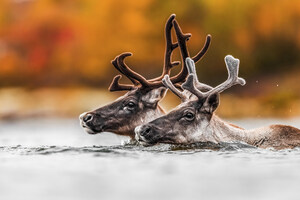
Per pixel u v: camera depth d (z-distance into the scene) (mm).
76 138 28406
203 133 17172
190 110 17188
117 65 20141
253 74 73500
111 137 28812
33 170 13438
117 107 19797
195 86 18078
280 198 10305
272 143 17469
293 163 14227
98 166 13914
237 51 74312
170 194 10742
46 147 19109
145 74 75500
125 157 15633
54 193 10875
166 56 20656
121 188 11250
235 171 13031
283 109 54656
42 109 58250
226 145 17172
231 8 76062
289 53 75750
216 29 74812
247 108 54938
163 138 17062
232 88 61844
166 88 20000
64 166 14000
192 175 12547
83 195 10695
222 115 53188
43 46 82688
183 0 76375
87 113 19781
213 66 73438
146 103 19828
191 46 75375
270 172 12875
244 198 10359
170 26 20688
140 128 17094
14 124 45281
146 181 11914
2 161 15156
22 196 10648
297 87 60844
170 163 14336
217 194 10719
